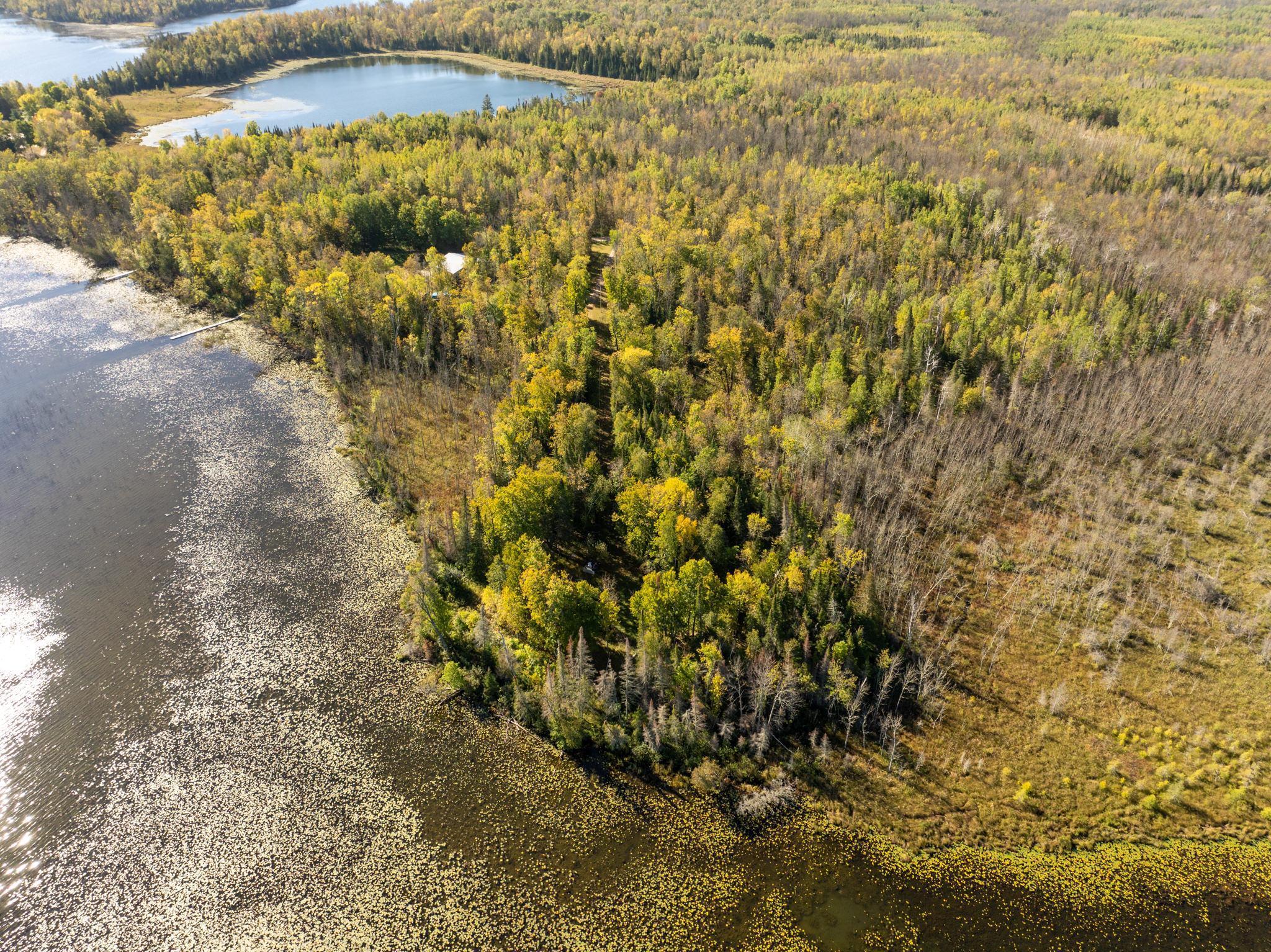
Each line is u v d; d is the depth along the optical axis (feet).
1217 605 295.89
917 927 208.13
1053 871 219.61
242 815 233.55
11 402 430.20
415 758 249.34
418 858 222.48
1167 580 308.19
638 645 271.90
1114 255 505.25
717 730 248.52
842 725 253.85
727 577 288.71
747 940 204.74
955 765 244.01
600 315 490.90
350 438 400.67
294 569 320.91
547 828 229.86
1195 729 253.65
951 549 319.47
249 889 215.92
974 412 380.78
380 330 454.81
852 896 214.48
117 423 413.80
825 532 303.89
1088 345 404.98
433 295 480.23
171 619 298.56
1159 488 355.77
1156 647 279.90
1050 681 268.41
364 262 508.94
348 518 347.77
